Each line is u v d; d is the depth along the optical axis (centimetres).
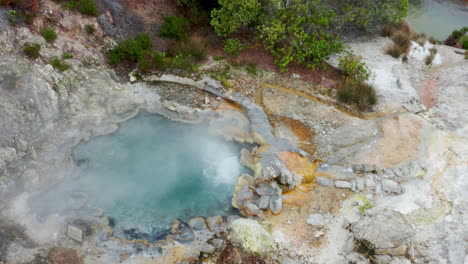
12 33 1345
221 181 1216
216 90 1522
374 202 1148
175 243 1028
